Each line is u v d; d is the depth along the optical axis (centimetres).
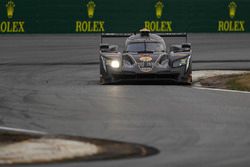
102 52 7275
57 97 6181
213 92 6456
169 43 11812
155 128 4609
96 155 3653
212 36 12656
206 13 12888
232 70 8575
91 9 12781
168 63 7019
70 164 3384
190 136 4300
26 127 4697
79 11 12800
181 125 4716
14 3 12744
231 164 3391
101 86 7019
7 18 12788
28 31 12812
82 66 9212
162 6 12762
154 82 7144
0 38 12381
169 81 7025
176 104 5681
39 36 12619
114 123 4819
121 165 3353
